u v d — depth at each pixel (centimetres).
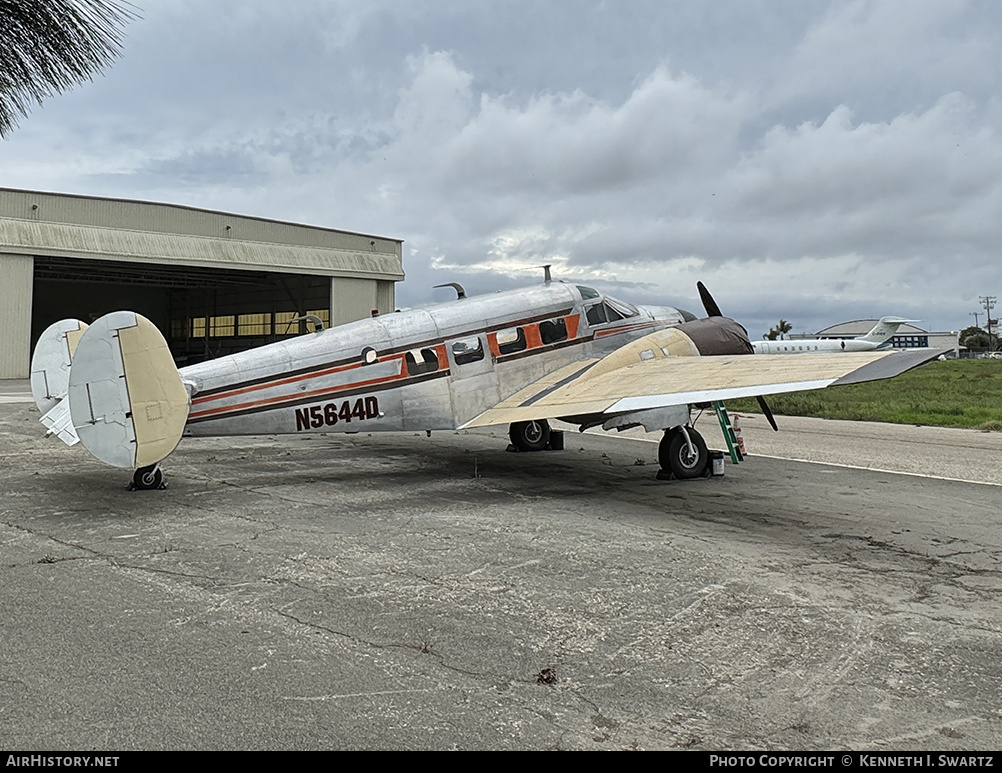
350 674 403
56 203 3684
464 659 426
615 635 466
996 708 376
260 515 800
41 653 423
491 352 1092
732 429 1261
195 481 1014
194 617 485
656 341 1141
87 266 4134
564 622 488
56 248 3609
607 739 341
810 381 805
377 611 502
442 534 724
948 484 1047
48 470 1077
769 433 1712
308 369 976
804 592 557
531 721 356
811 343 5228
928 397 2792
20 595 522
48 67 670
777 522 800
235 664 413
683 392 906
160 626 467
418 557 638
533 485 1019
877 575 604
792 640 462
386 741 335
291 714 358
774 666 423
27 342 3591
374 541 692
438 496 930
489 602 524
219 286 5253
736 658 433
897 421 1973
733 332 1223
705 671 415
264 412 955
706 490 990
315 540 692
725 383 899
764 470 1167
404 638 455
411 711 363
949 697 387
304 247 4541
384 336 1020
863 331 13350
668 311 1327
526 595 541
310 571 592
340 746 330
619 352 1105
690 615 504
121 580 560
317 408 982
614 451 1401
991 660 435
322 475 1084
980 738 346
